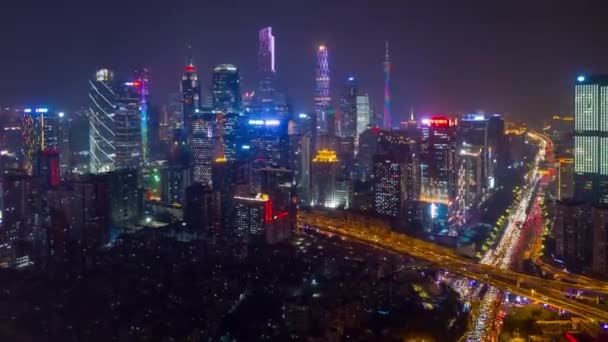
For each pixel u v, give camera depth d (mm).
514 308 191625
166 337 169000
